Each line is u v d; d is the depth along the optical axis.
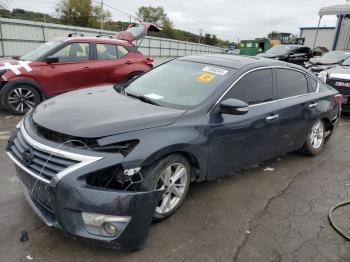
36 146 2.86
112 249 2.91
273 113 4.29
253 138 4.08
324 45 24.25
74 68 7.60
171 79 4.21
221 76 4.00
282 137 4.59
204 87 3.88
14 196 3.63
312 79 5.29
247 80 4.09
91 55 7.92
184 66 4.44
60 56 7.50
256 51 29.19
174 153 3.23
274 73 4.52
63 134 2.83
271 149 4.49
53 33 26.77
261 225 3.45
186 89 3.93
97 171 2.68
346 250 3.14
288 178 4.63
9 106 6.99
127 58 8.54
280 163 5.17
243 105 3.48
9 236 2.98
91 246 2.93
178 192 3.46
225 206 3.76
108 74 8.12
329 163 5.30
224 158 3.81
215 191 4.09
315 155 5.54
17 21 24.44
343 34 17.05
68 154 2.71
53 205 2.70
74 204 2.63
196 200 3.84
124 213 2.66
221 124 3.63
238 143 3.90
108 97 3.76
